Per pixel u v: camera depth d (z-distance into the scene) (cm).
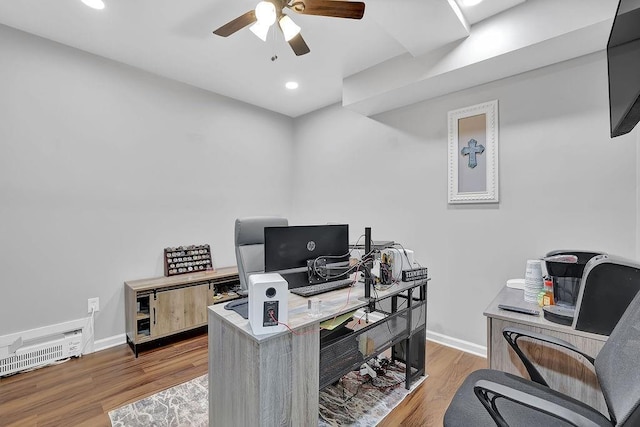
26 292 239
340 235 204
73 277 260
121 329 286
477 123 264
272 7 167
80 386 214
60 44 253
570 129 220
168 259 313
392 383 221
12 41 232
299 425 140
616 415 96
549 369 146
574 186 219
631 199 198
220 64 290
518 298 196
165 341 292
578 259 192
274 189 421
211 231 354
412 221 312
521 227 243
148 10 214
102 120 275
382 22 210
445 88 272
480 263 265
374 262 214
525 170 240
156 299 272
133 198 295
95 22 227
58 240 253
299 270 188
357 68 296
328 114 397
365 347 183
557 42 198
